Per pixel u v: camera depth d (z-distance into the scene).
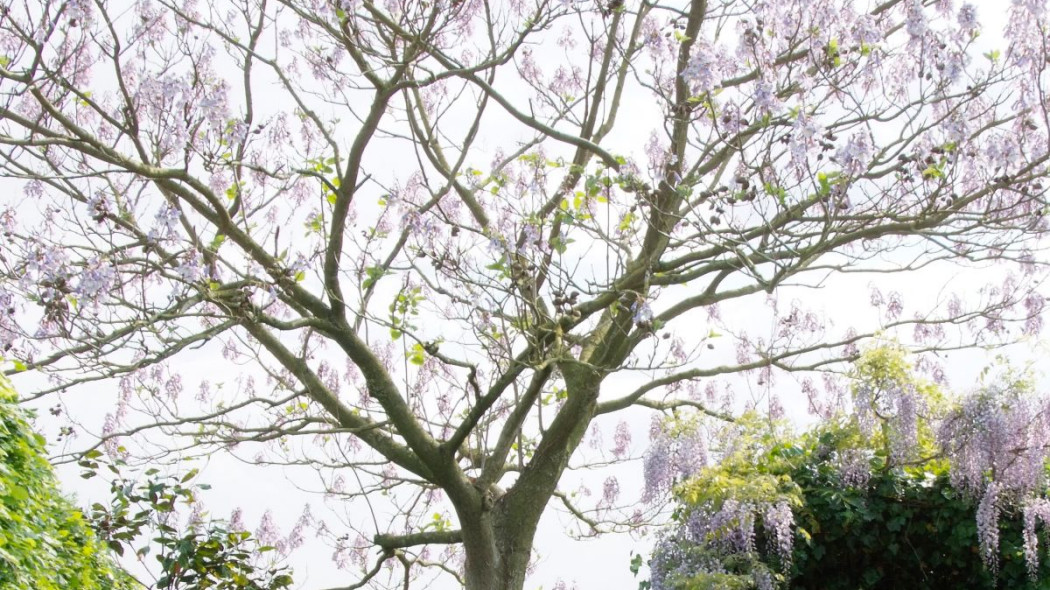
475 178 9.33
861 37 6.87
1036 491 6.82
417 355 8.06
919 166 6.82
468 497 8.48
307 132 8.95
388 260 8.27
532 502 8.61
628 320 7.69
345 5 7.14
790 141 6.34
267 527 9.70
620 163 7.07
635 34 8.96
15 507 4.75
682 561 7.00
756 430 7.47
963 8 6.61
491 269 7.03
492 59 7.41
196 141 7.51
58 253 6.69
